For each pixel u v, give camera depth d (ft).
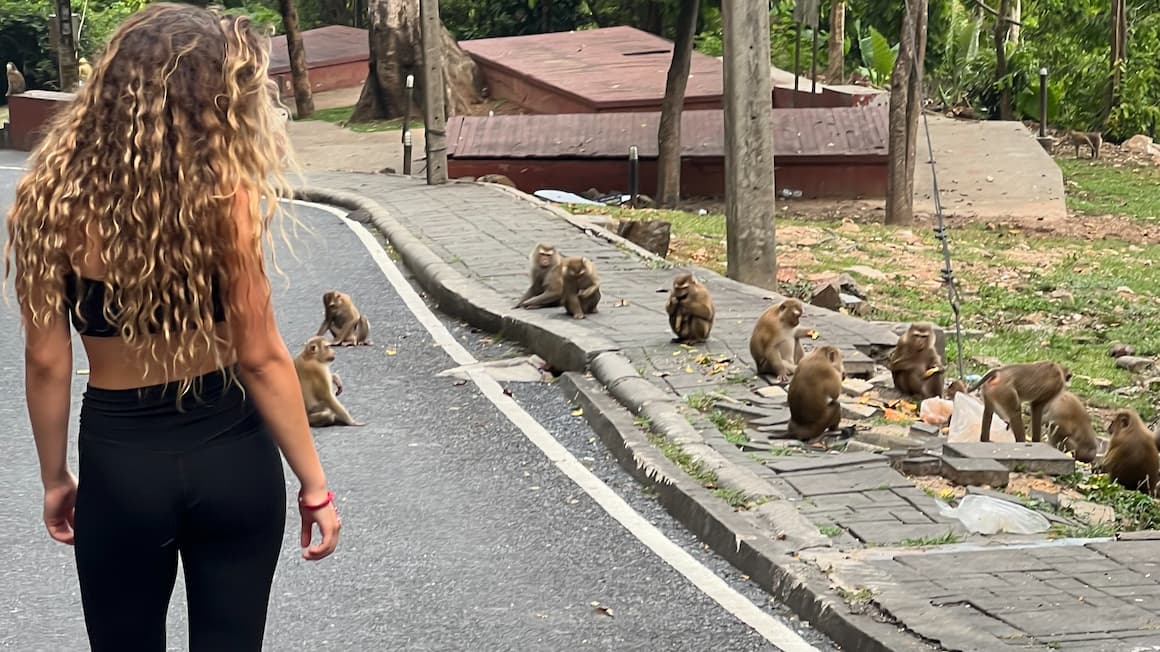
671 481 23.85
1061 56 139.23
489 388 32.14
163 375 11.53
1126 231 84.69
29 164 11.77
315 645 18.45
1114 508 23.79
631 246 50.52
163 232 11.21
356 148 103.86
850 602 18.43
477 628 18.97
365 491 24.91
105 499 11.64
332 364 34.94
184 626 18.97
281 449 12.26
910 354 30.73
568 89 110.42
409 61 120.37
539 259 38.55
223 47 11.68
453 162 88.38
